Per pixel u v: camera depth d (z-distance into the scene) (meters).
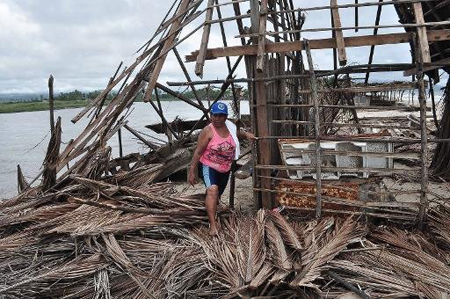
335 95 11.48
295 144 5.55
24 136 25.31
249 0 5.59
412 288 3.90
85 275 4.46
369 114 20.23
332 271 4.18
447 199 5.55
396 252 4.52
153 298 4.05
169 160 8.98
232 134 5.29
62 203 6.06
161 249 4.85
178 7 6.99
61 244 5.06
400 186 8.11
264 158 5.77
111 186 5.99
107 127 7.13
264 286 4.02
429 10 7.45
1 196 10.57
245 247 4.61
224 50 5.58
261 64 5.15
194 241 4.95
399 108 4.97
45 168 6.64
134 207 5.67
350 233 4.70
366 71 5.62
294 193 5.50
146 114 39.56
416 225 5.18
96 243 4.92
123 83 7.41
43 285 4.34
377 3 5.22
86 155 7.02
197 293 4.09
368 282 4.02
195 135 9.92
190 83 5.76
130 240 5.09
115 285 4.35
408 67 5.07
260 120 5.68
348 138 5.29
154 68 6.46
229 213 5.63
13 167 14.88
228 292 4.05
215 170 5.30
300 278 3.89
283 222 5.01
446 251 4.68
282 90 7.38
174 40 6.48
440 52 7.98
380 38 5.07
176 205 5.73
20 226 5.70
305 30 5.24
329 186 5.45
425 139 4.93
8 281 4.46
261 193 5.97
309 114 9.43
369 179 5.47
